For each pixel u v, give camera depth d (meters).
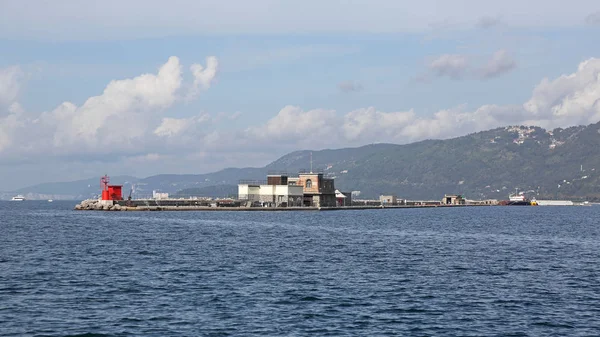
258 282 60.12
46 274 64.31
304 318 45.88
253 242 103.44
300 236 118.75
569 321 46.03
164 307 48.88
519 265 75.81
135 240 105.25
